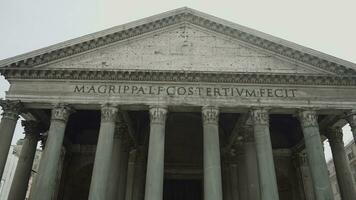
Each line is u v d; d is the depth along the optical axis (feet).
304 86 73.31
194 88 72.38
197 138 105.60
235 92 72.23
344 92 73.10
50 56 74.23
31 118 82.43
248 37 77.97
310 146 67.77
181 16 81.00
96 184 61.98
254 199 70.59
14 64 71.82
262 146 67.05
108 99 70.64
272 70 75.05
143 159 99.30
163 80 72.79
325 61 73.97
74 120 101.60
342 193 75.61
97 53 76.33
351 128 71.41
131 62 75.31
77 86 71.97
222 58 76.48
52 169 63.98
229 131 98.02
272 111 73.00
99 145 66.03
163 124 68.95
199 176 103.04
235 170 93.76
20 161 77.71
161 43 78.33
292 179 102.89
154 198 60.95
